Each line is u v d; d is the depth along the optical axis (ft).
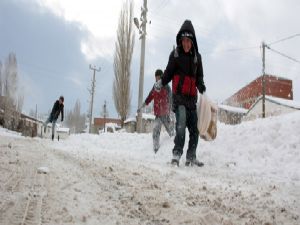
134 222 7.22
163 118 29.76
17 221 6.43
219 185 12.89
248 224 8.06
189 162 19.72
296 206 10.31
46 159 16.15
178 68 19.65
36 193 8.64
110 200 8.87
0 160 14.15
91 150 26.99
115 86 96.99
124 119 95.76
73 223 6.64
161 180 12.73
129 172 13.87
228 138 25.12
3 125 144.87
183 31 19.36
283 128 23.34
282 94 134.51
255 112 113.50
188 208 8.91
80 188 9.85
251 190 12.28
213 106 19.77
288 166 18.04
